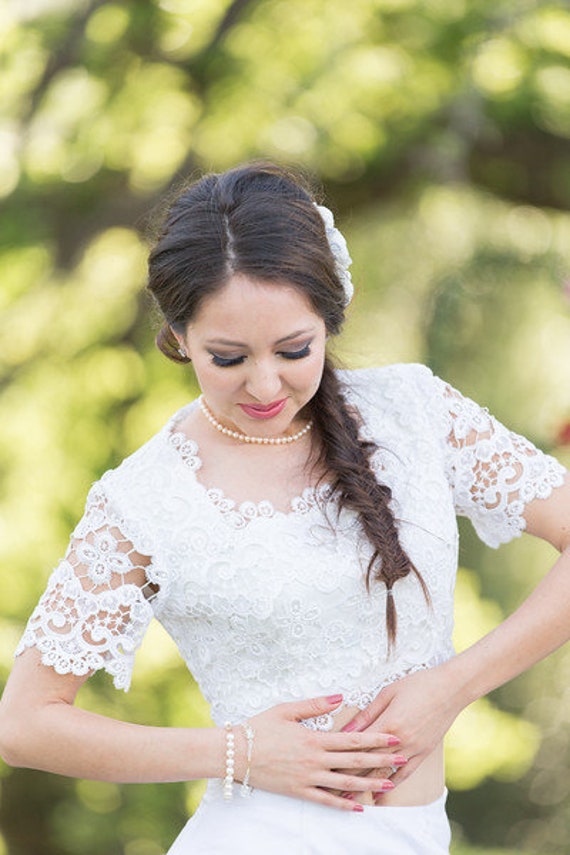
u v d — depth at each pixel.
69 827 10.45
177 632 3.23
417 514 3.17
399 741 3.04
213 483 3.14
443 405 3.34
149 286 3.01
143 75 9.69
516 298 10.70
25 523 10.14
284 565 3.06
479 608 10.50
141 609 3.05
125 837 10.51
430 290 10.05
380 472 3.21
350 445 3.18
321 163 9.36
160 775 3.02
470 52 8.94
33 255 10.01
